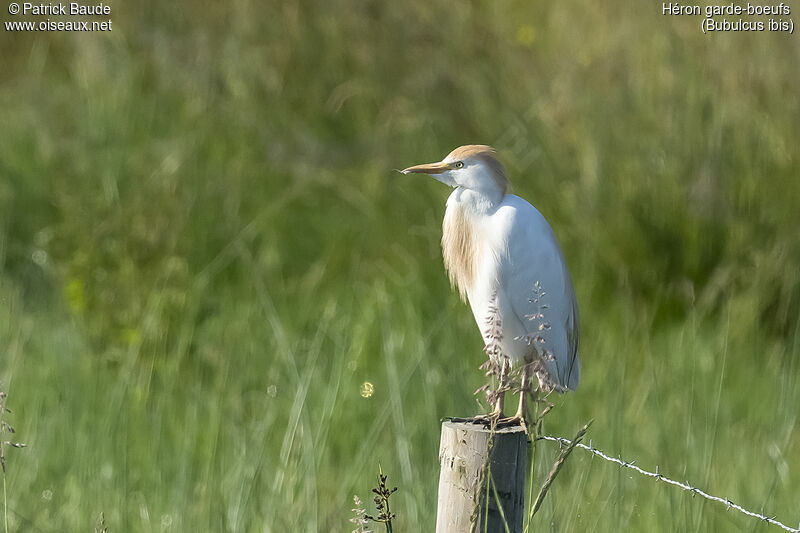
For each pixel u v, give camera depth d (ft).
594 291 36.60
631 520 22.88
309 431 23.62
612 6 42.24
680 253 36.47
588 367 31.91
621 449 24.76
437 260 37.93
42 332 33.45
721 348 31.65
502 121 43.06
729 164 37.27
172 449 26.48
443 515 15.69
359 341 31.63
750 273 35.40
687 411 26.40
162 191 38.96
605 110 39.37
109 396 28.84
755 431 28.12
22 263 38.24
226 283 38.09
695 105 37.96
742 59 38.75
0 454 18.13
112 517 23.03
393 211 41.29
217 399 28.12
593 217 37.60
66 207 37.99
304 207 42.52
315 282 37.63
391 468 24.68
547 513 20.27
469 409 26.02
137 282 34.71
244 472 23.09
